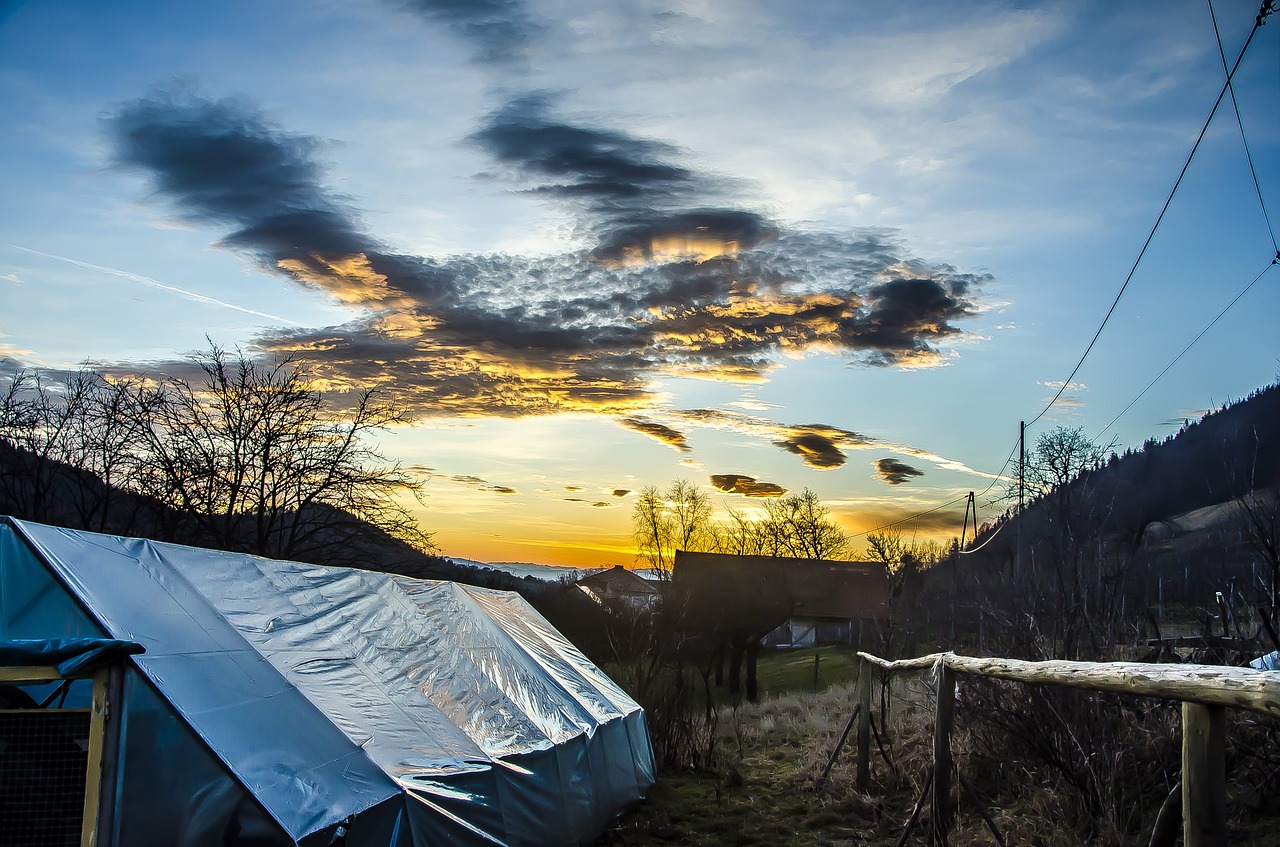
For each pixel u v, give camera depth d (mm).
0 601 5758
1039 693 8734
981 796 9742
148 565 6949
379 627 9273
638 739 13641
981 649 10469
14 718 5277
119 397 25484
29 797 5211
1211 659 9227
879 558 72062
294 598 8508
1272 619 8812
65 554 6090
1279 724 7672
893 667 10633
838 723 17500
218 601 7336
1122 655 9180
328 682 7312
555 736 9812
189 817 5219
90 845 5043
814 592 50688
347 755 6395
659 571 36750
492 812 7547
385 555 28344
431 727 7797
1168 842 4523
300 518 26781
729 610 33656
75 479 25406
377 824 6004
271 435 26297
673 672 19641
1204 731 3969
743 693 34250
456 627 10836
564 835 9234
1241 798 7578
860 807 10852
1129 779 8586
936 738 7590
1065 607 9406
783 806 11742
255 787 5340
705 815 11812
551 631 14938
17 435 24438
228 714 5781
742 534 85938
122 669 5371
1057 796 8305
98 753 5180
